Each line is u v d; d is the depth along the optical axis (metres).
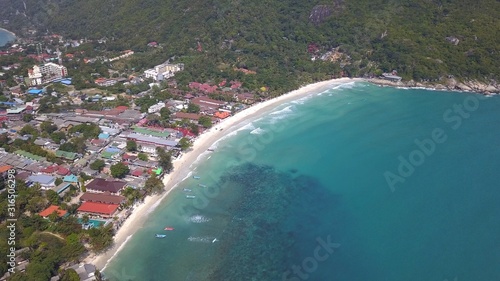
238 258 89.06
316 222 101.38
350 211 105.56
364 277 82.94
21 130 147.75
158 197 111.44
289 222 101.62
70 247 85.94
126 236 95.31
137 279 82.44
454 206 106.19
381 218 102.25
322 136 152.25
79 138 138.12
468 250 90.12
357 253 90.06
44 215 97.94
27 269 78.69
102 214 99.88
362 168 127.50
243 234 97.25
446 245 91.81
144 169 123.19
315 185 118.50
